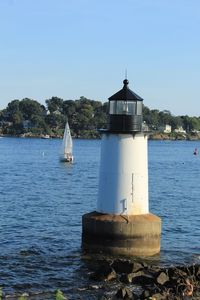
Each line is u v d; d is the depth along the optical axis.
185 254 42.84
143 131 39.00
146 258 39.06
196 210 68.88
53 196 80.81
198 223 58.56
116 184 38.84
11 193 83.81
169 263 39.47
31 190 89.38
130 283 33.34
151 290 31.56
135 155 38.78
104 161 39.41
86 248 39.81
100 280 34.25
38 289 33.06
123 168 38.72
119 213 38.91
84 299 31.22
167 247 45.16
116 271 35.44
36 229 51.84
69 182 106.75
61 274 36.00
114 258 38.56
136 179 38.84
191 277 33.31
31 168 147.50
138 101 38.94
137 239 38.62
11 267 37.56
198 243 47.66
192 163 191.62
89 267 37.66
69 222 56.19
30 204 70.31
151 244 39.12
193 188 100.38
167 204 74.31
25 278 35.19
